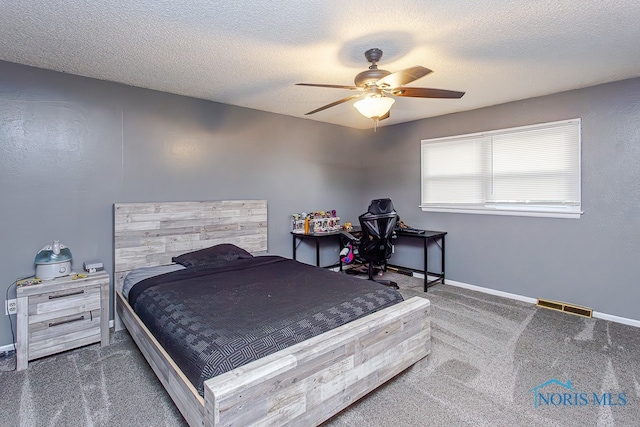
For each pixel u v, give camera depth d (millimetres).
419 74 2062
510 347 2582
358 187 5371
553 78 2967
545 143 3488
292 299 2164
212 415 1262
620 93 3023
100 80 2949
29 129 2641
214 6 1806
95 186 2955
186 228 3430
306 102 3730
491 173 3918
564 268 3410
